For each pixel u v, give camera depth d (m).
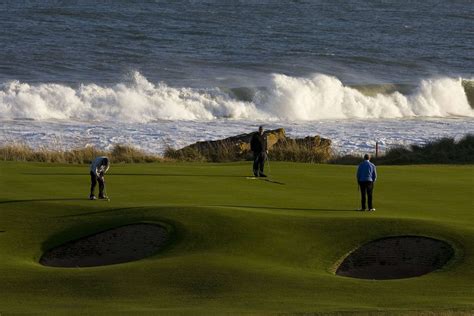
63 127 114.88
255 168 72.94
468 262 47.56
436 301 41.09
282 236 51.53
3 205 58.41
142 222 53.81
